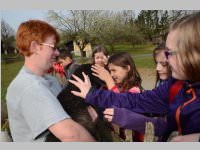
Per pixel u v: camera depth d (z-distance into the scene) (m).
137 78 2.52
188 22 1.30
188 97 1.38
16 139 1.53
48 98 1.45
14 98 1.52
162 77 2.31
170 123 1.46
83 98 1.60
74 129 1.41
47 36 1.59
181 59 1.31
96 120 1.61
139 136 1.90
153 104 1.67
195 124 1.33
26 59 1.60
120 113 1.67
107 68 2.49
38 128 1.43
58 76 2.86
